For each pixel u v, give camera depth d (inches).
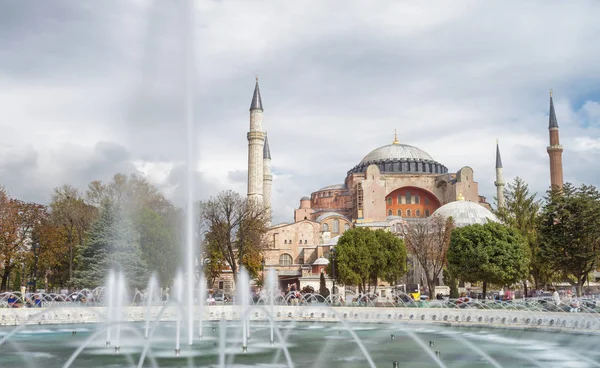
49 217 2684.5
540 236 2183.8
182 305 1214.9
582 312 1304.1
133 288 2219.5
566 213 2025.1
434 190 5017.2
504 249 2167.8
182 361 828.6
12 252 2474.2
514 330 1304.1
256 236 2903.5
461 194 4325.8
